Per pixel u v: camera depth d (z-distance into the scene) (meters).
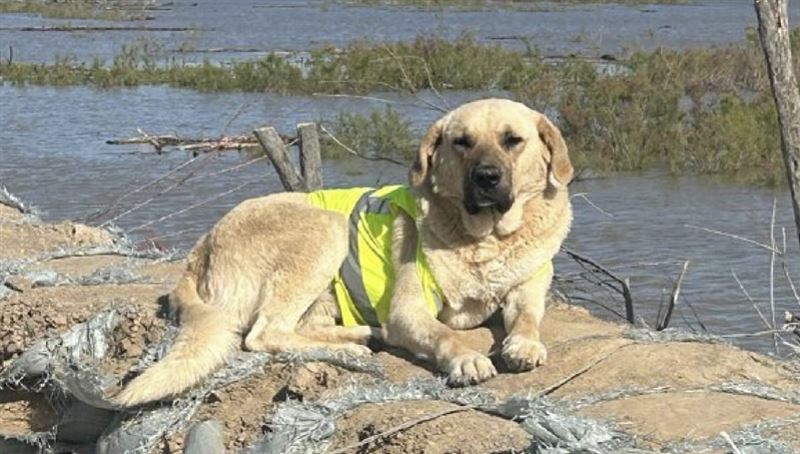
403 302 4.27
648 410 3.89
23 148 11.69
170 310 4.48
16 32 31.61
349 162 11.15
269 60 18.39
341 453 3.94
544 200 4.30
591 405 3.94
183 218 8.03
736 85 17.11
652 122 12.44
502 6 44.88
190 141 11.70
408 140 11.88
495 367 4.16
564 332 4.34
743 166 11.09
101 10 42.47
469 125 4.23
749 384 3.99
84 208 8.48
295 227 4.36
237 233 4.40
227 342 4.27
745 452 3.66
